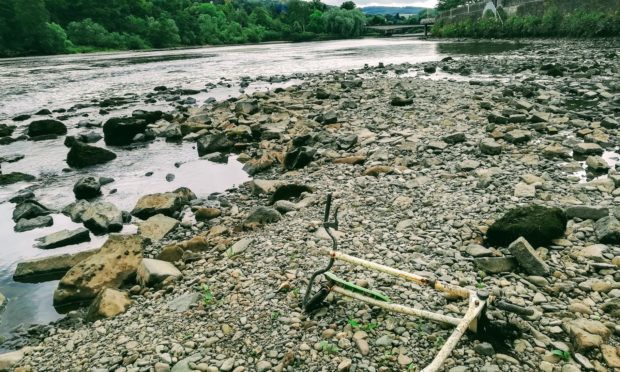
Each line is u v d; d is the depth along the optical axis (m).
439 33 102.38
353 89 23.19
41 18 91.06
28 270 7.45
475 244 6.36
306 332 4.70
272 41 158.50
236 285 5.93
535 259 5.53
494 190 8.60
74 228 9.37
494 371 3.90
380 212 8.01
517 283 5.35
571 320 4.55
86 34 103.25
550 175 9.41
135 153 15.08
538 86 20.89
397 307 4.53
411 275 4.71
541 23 63.41
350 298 5.16
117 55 83.38
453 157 11.14
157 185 11.81
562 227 6.33
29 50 89.38
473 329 4.29
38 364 4.88
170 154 14.80
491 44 63.44
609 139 12.00
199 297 5.77
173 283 6.43
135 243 7.38
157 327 5.22
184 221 9.23
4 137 17.59
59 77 40.34
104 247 7.25
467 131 13.47
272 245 7.03
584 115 14.44
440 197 8.41
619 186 8.36
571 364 3.96
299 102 20.31
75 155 13.80
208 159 13.81
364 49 72.12
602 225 6.37
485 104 16.30
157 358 4.59
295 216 8.34
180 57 69.56
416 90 21.30
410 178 9.89
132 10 127.88
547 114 14.14
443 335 4.42
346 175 10.68
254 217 8.38
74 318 6.01
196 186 11.61
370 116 16.56
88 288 6.60
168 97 26.66
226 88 29.70
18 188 12.05
